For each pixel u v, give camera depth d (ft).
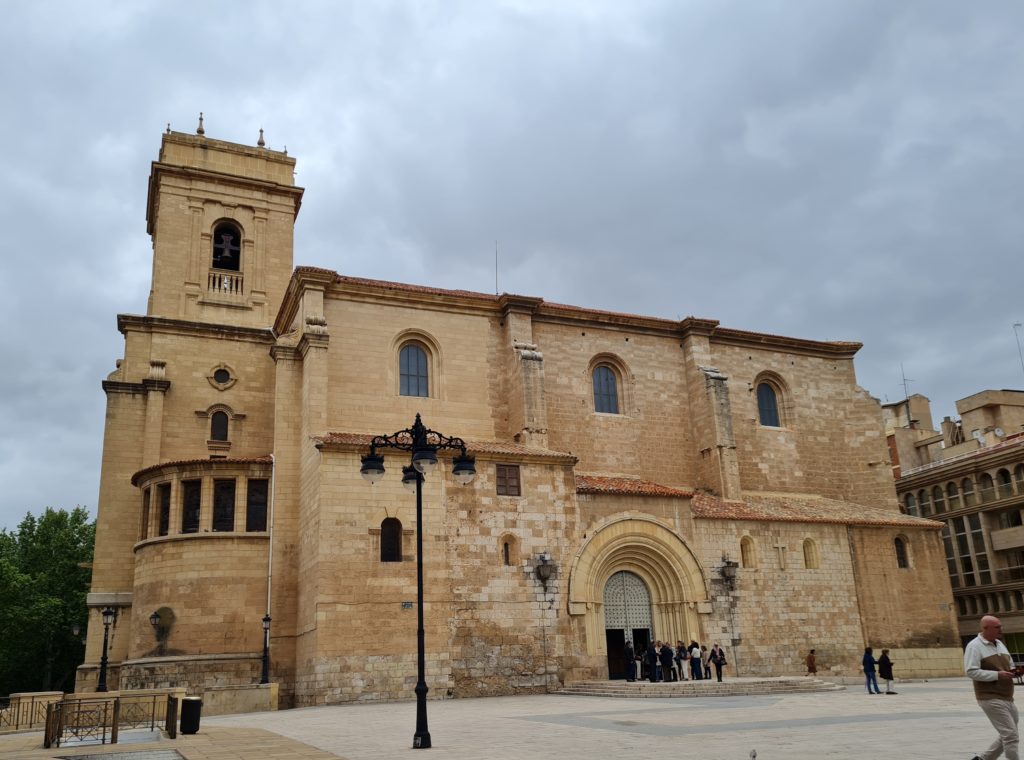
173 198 169.89
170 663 123.65
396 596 118.52
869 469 180.14
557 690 123.34
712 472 159.02
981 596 203.82
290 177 182.29
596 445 155.94
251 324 169.07
